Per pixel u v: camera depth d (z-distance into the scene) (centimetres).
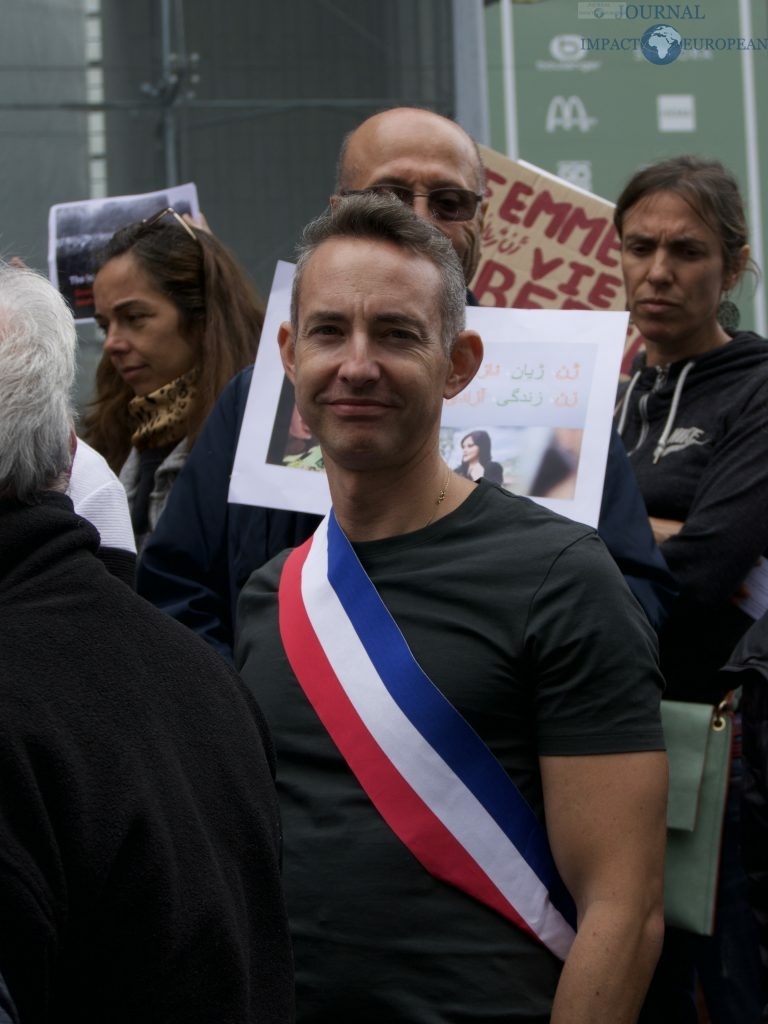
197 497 361
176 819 192
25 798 178
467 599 273
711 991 374
